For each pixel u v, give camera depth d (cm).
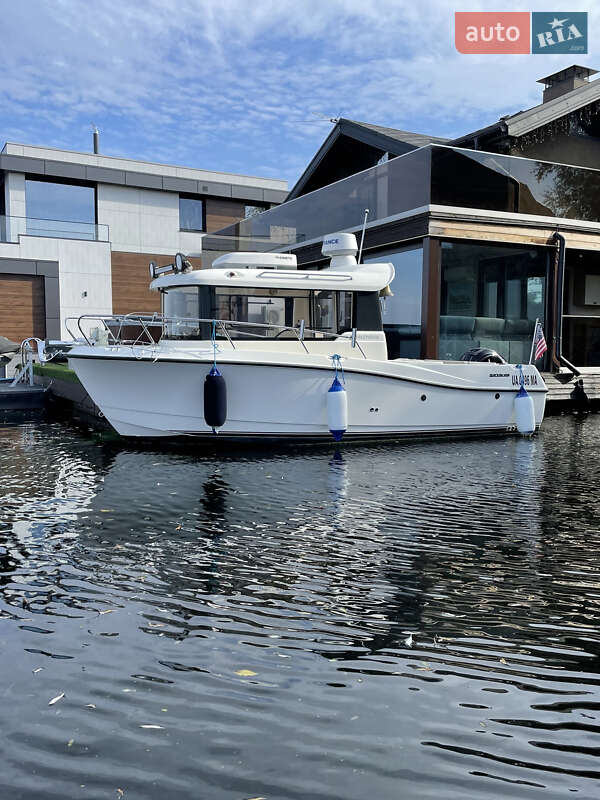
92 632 307
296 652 290
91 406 1041
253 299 838
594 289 1325
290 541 441
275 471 665
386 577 378
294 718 241
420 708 249
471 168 1046
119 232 2183
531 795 204
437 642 301
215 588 361
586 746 228
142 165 2250
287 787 206
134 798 201
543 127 1254
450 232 1019
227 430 788
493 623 321
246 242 1497
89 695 254
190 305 827
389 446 821
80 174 2086
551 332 1157
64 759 218
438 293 1022
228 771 213
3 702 249
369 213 1145
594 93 1216
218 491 579
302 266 1327
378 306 894
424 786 207
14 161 2000
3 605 337
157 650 290
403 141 1232
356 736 231
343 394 801
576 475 646
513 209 1084
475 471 666
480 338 1086
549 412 1166
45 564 397
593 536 452
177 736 230
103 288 2052
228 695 255
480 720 242
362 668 277
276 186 2450
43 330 1970
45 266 1958
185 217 2297
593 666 281
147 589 359
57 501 544
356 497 558
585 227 1144
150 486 597
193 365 761
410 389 851
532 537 450
